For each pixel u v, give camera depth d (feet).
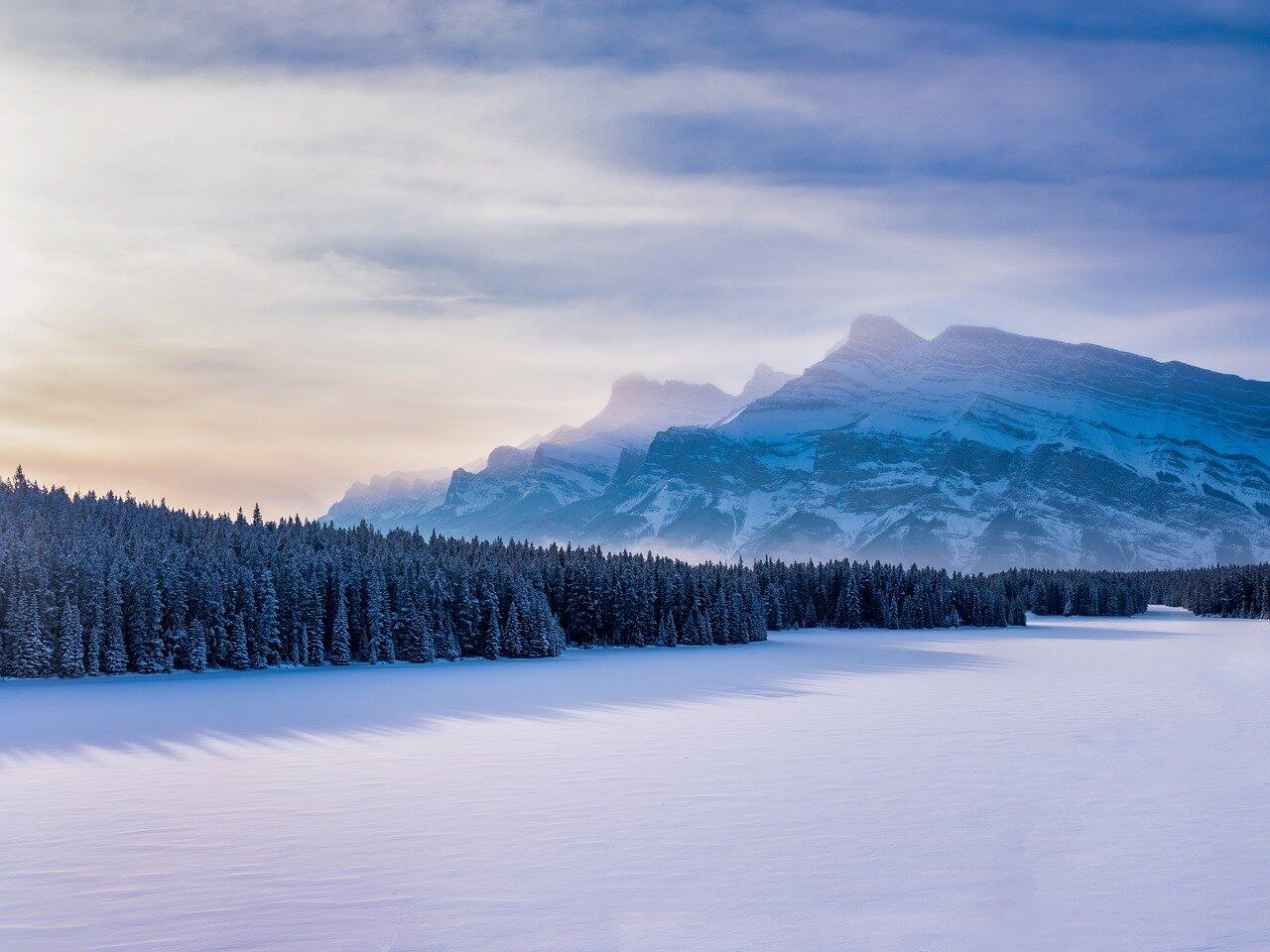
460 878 104.58
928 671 390.21
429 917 93.09
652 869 108.47
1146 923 93.56
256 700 281.95
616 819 129.90
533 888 101.76
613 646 588.09
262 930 89.25
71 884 101.71
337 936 88.07
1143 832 125.70
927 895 100.73
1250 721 234.17
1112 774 163.53
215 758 177.06
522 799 141.28
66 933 88.22
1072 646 589.32
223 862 109.50
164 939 86.94
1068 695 294.46
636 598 593.83
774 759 176.86
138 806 135.95
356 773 162.20
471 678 363.56
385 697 290.56
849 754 182.70
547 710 254.27
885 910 96.43
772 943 87.97
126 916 92.43
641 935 89.40
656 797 143.13
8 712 252.83
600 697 288.92
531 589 525.34
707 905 97.14
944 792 148.15
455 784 151.94
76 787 149.07
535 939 88.12
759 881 104.73
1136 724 228.02
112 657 380.17
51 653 363.56
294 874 105.40
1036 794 147.33
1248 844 120.37
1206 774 164.14
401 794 144.46
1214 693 301.84
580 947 86.53
